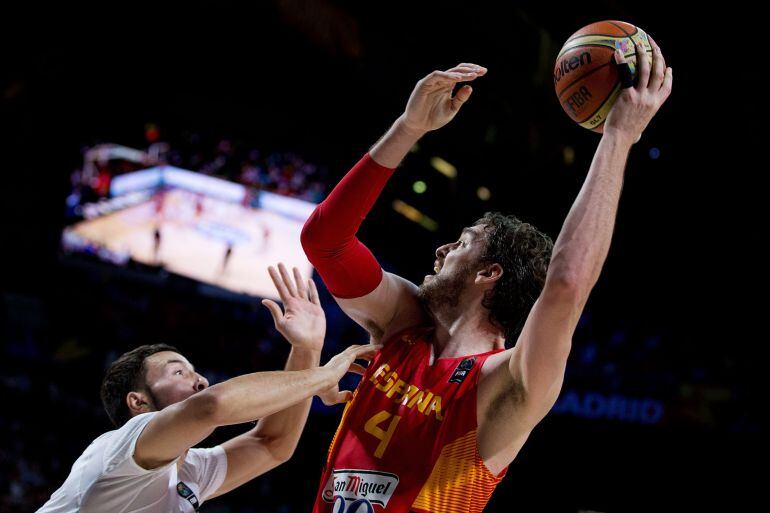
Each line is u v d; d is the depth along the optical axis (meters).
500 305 2.30
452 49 10.56
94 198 14.19
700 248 12.77
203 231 14.48
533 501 12.39
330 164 14.46
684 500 11.40
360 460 2.08
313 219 2.32
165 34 13.10
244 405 2.19
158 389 2.85
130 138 14.30
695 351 11.96
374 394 2.20
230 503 12.70
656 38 9.85
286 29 11.16
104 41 13.16
